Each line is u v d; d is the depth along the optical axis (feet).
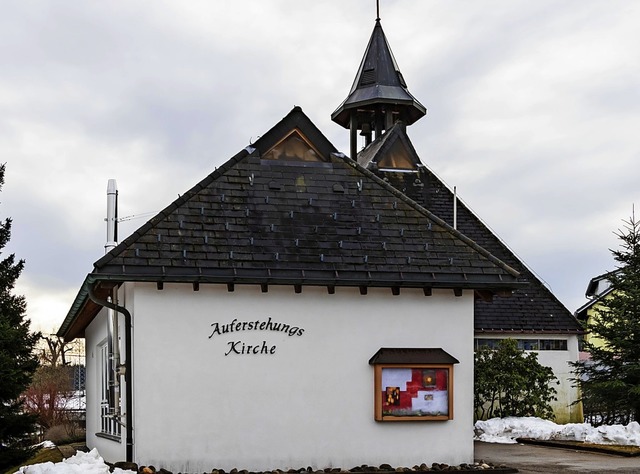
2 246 65.98
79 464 35.99
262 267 41.37
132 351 40.34
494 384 67.26
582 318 114.21
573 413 76.48
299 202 45.11
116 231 55.47
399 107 96.63
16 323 63.93
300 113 47.44
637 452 51.88
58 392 114.83
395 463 42.93
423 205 82.99
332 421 42.42
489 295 46.85
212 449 40.55
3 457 58.49
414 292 44.34
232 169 45.37
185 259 40.57
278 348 42.06
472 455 44.04
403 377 43.24
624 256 70.44
